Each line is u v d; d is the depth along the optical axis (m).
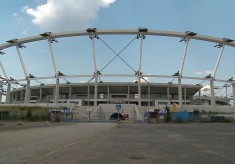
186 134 28.58
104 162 11.02
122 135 26.23
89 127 41.00
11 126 41.75
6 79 118.06
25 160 11.24
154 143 18.98
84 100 119.62
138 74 105.50
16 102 125.56
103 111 95.44
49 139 20.88
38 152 13.60
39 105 101.81
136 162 11.14
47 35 104.81
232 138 23.86
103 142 19.20
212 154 13.77
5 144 17.22
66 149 14.91
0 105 101.75
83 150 14.60
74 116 87.12
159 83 116.25
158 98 121.69
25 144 17.27
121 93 121.31
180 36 104.25
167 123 65.62
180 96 105.00
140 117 84.12
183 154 13.63
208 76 110.19
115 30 102.31
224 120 72.94
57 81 107.56
